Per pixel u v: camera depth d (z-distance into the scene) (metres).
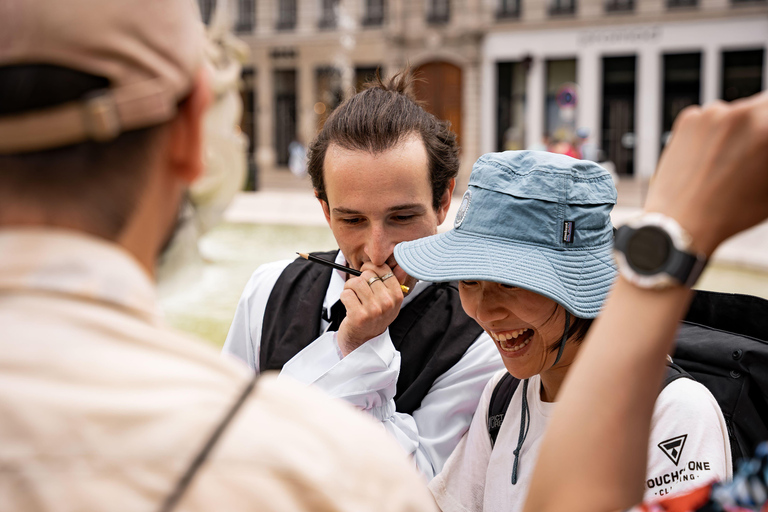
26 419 0.52
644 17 22.14
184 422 0.55
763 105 0.60
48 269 0.57
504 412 1.42
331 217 1.66
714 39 21.66
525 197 1.24
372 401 1.51
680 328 1.38
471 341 1.70
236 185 8.28
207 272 7.55
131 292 0.59
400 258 1.31
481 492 1.43
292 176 24.22
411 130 1.59
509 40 23.55
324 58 25.75
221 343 5.32
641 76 22.47
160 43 0.58
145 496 0.52
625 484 0.63
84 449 0.52
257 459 0.55
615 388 0.64
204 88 0.64
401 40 24.25
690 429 1.05
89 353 0.55
